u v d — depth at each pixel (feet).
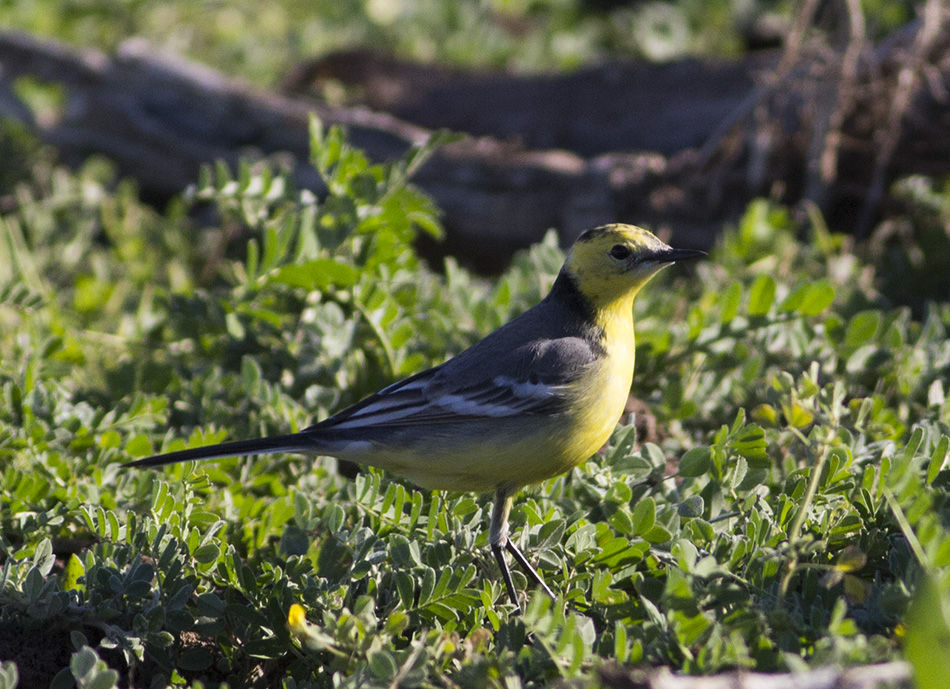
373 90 64.80
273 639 23.94
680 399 35.12
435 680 21.43
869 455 28.99
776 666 20.45
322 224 38.45
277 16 81.35
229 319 37.60
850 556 20.89
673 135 56.85
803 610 22.91
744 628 20.53
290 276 37.65
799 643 21.01
